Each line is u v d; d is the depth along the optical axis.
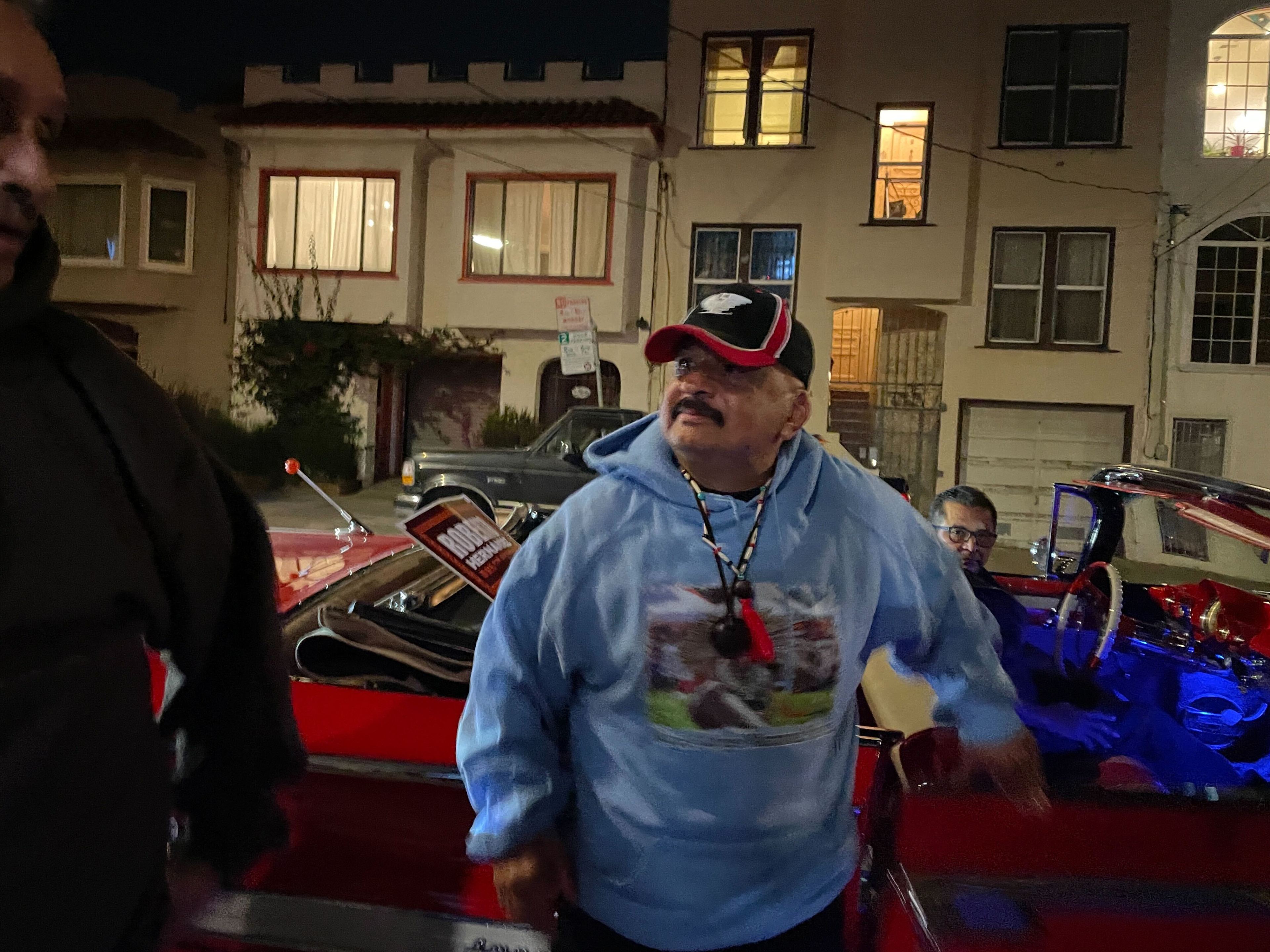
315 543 2.87
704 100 14.29
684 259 14.37
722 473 1.21
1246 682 2.33
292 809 1.71
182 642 1.12
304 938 1.69
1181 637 2.43
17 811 0.86
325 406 15.16
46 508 0.90
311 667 1.93
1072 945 1.33
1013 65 13.16
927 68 13.34
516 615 1.25
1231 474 12.68
